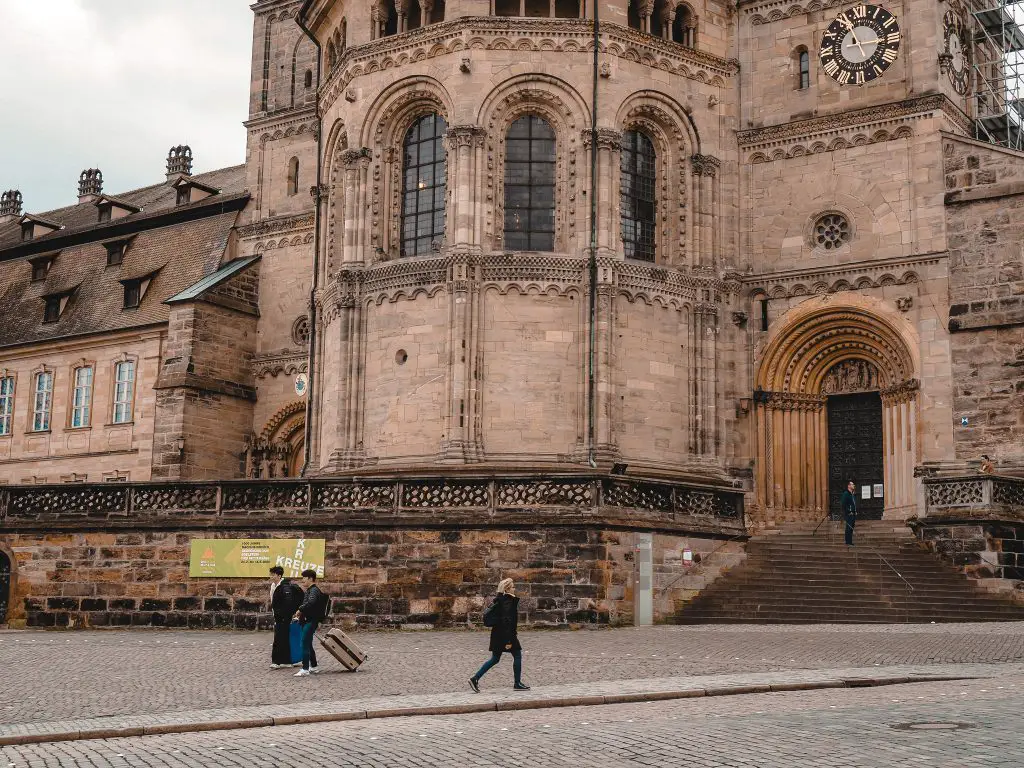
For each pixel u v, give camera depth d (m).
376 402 47.56
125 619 41.12
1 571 43.28
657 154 49.75
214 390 59.28
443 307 46.44
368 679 25.69
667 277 48.06
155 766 16.67
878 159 48.72
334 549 38.56
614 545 36.75
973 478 39.72
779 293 49.78
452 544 37.38
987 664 26.48
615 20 48.47
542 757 16.70
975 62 52.16
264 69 64.38
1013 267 45.56
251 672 27.16
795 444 49.41
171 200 75.19
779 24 51.31
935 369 46.47
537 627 36.25
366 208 49.09
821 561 40.66
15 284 74.31
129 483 42.06
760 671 25.98
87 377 67.00
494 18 47.56
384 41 49.34
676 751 16.72
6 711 21.86
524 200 47.69
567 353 46.16
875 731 17.72
